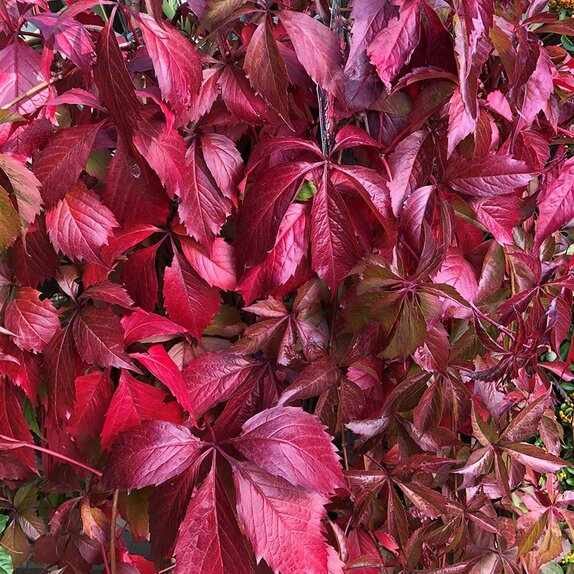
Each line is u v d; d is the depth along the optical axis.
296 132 0.66
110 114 0.53
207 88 0.61
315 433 0.58
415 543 0.73
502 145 0.72
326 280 0.62
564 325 0.75
